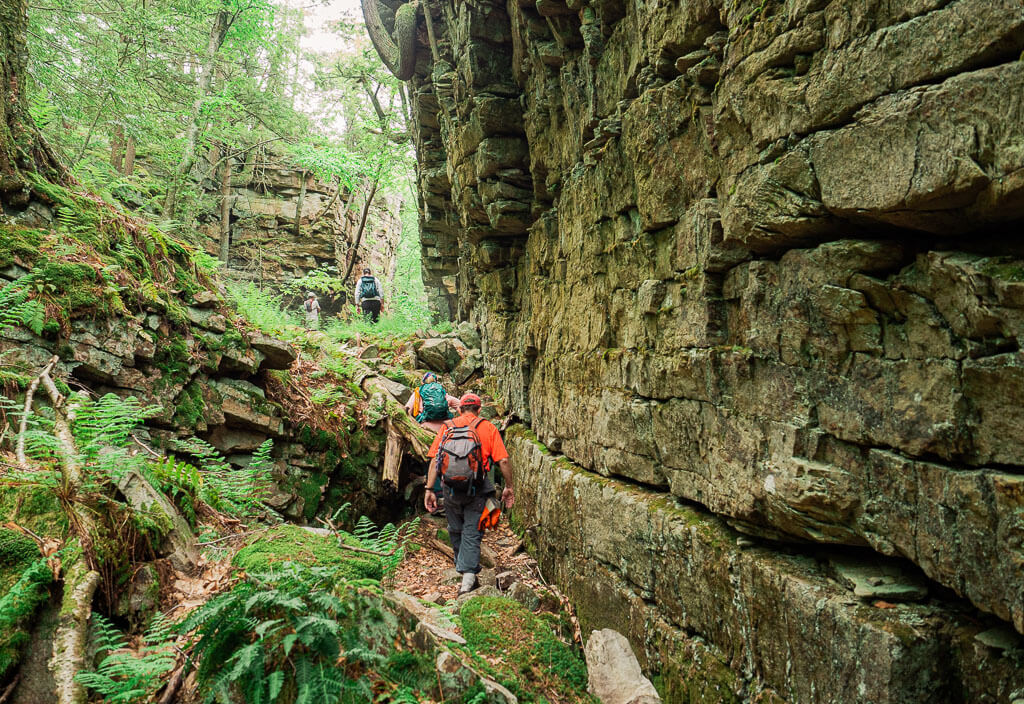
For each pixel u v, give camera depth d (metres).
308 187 20.55
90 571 2.62
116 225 5.34
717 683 3.32
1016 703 2.02
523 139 6.77
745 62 2.82
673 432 3.84
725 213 3.06
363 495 6.63
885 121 2.20
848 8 2.32
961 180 1.97
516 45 6.05
